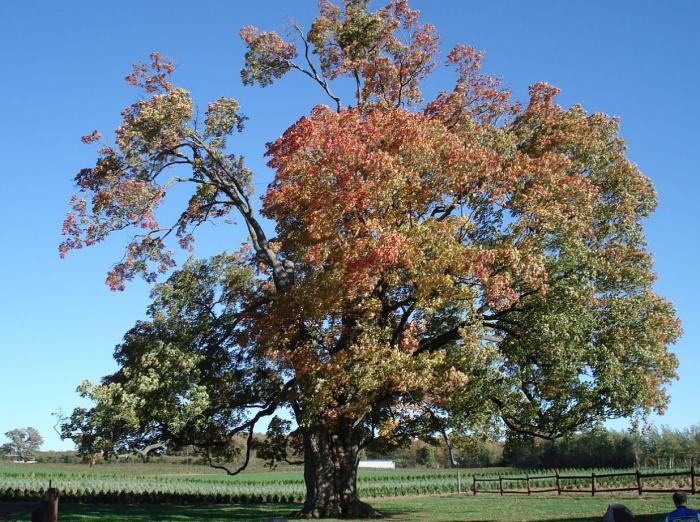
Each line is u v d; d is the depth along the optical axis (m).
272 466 32.72
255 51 30.50
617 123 26.78
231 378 30.00
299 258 27.05
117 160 26.78
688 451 74.62
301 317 25.80
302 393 24.69
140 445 28.17
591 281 23.50
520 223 23.14
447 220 23.39
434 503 38.69
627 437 77.00
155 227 27.16
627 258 25.08
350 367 23.06
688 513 12.15
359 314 24.48
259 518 28.20
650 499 36.16
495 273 22.80
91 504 39.03
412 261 21.78
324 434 26.86
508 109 28.14
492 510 31.33
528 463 84.56
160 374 27.12
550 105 27.19
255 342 29.19
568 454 80.56
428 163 23.42
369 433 27.72
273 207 26.11
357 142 23.47
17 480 42.19
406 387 22.19
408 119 24.06
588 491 44.38
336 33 30.88
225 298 30.92
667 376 25.56
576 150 26.03
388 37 30.58
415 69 30.62
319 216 22.94
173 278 30.61
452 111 28.11
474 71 28.56
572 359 22.94
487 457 94.25
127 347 29.67
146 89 27.36
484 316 24.44
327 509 26.05
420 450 104.06
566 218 23.11
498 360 23.72
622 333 23.89
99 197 26.00
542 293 21.73
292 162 24.41
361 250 21.81
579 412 23.86
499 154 24.97
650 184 26.16
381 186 22.44
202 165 28.28
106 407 25.73
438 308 22.91
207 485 49.19
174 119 26.62
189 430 29.14
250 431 30.42
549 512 29.44
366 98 30.70
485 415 24.61
